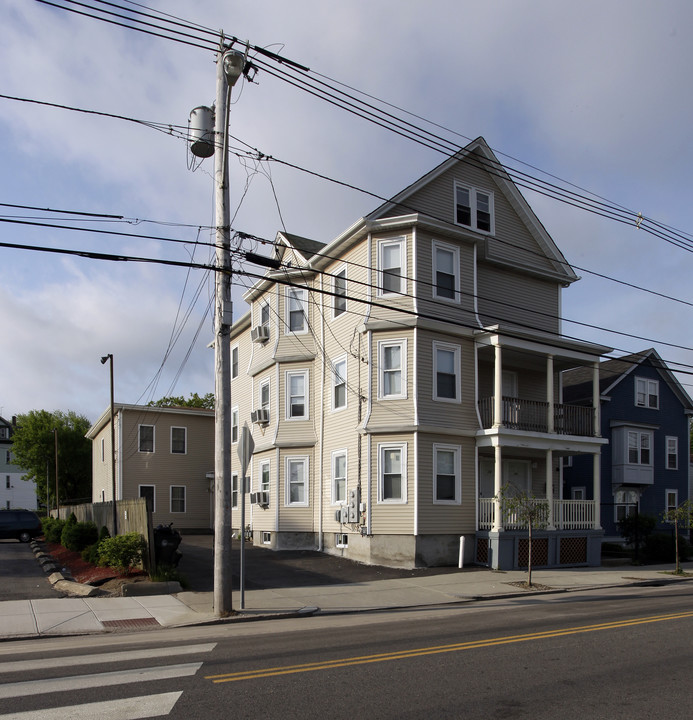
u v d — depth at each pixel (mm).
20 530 31219
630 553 26703
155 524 33750
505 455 22812
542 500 20500
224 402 12859
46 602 13484
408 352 20312
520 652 8359
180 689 6727
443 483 20156
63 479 59094
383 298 20828
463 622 11109
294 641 9406
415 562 19141
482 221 23406
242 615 12211
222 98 13164
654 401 34094
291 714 5910
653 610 12273
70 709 6086
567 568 20516
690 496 37000
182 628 11359
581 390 32594
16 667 7863
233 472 30312
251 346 29438
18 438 57844
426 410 20031
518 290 23875
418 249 20750
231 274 13195
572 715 5883
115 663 7996
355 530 20625
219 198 13156
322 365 23625
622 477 31609
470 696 6441
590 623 10664
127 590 14289
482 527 20391
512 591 15445
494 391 21234
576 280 24922
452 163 22688
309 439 23578
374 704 6195
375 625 11008
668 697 6410
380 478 20031
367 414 20422
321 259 23359
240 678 7145
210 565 19000
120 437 33781
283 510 23531
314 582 16438
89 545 21938
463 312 21234
